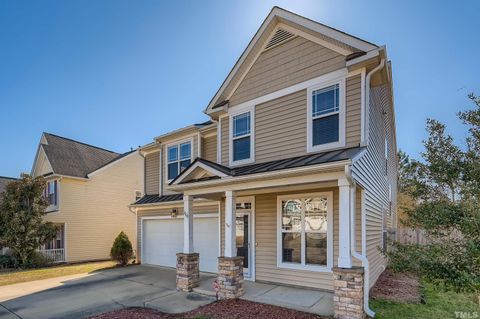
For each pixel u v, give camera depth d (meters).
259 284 8.33
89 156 19.53
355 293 5.37
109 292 8.21
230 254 7.31
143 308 6.61
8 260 13.32
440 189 4.78
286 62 8.44
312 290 7.57
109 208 18.30
